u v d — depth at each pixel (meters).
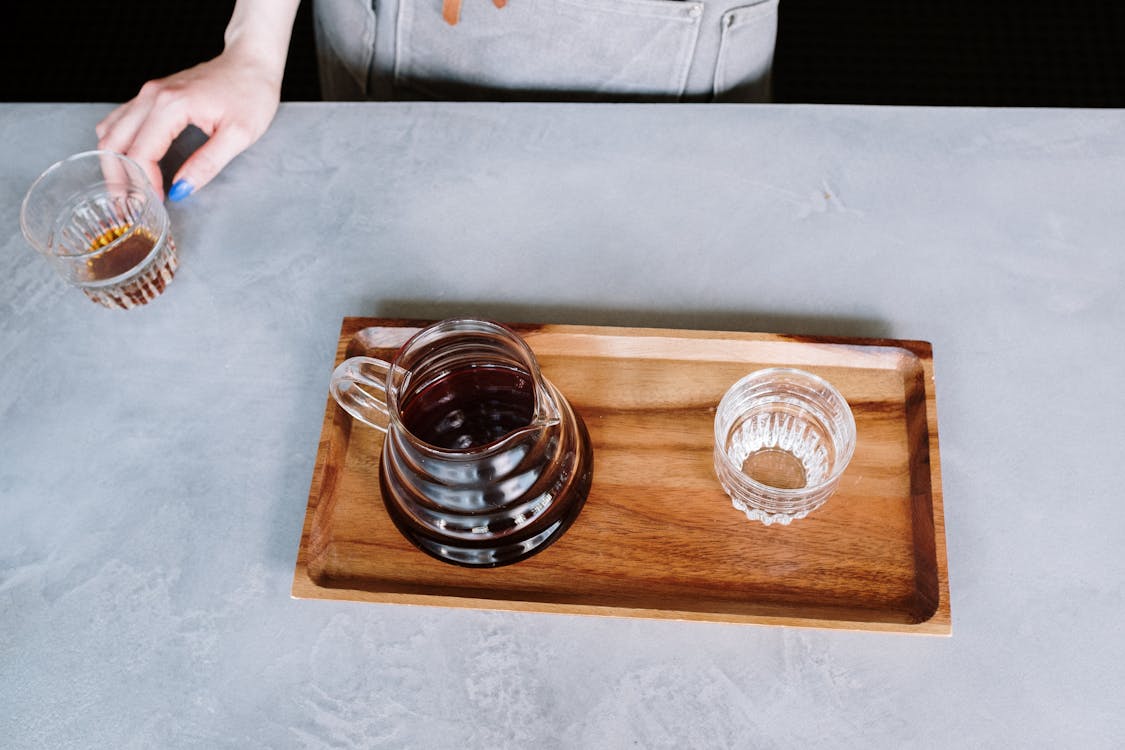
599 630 0.62
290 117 0.82
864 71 1.48
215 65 0.84
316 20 1.03
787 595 0.61
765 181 0.77
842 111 0.80
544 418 0.55
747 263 0.74
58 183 0.75
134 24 1.59
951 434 0.66
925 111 0.79
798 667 0.60
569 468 0.61
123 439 0.70
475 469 0.55
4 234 0.78
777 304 0.72
